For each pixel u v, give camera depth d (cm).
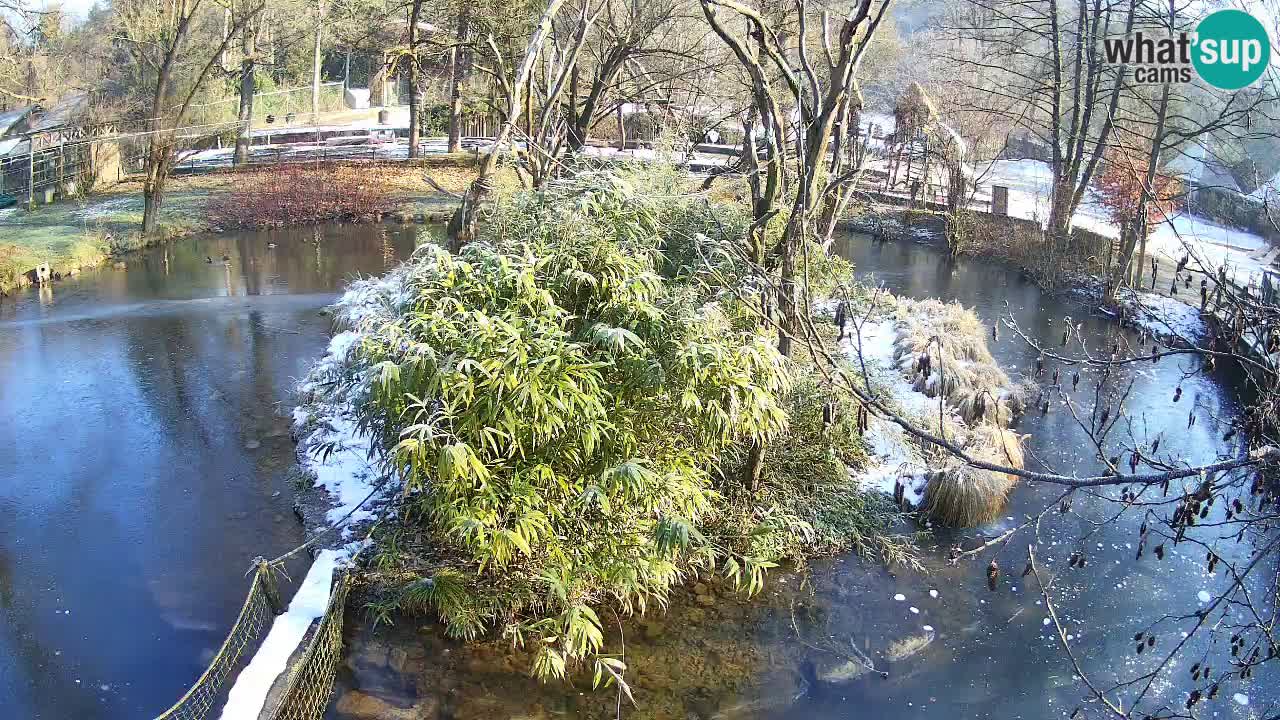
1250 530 902
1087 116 1930
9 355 1353
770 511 887
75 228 2120
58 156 2536
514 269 771
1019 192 2731
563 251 779
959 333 1329
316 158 2966
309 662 654
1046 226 2194
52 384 1241
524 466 711
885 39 2759
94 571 830
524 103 1652
